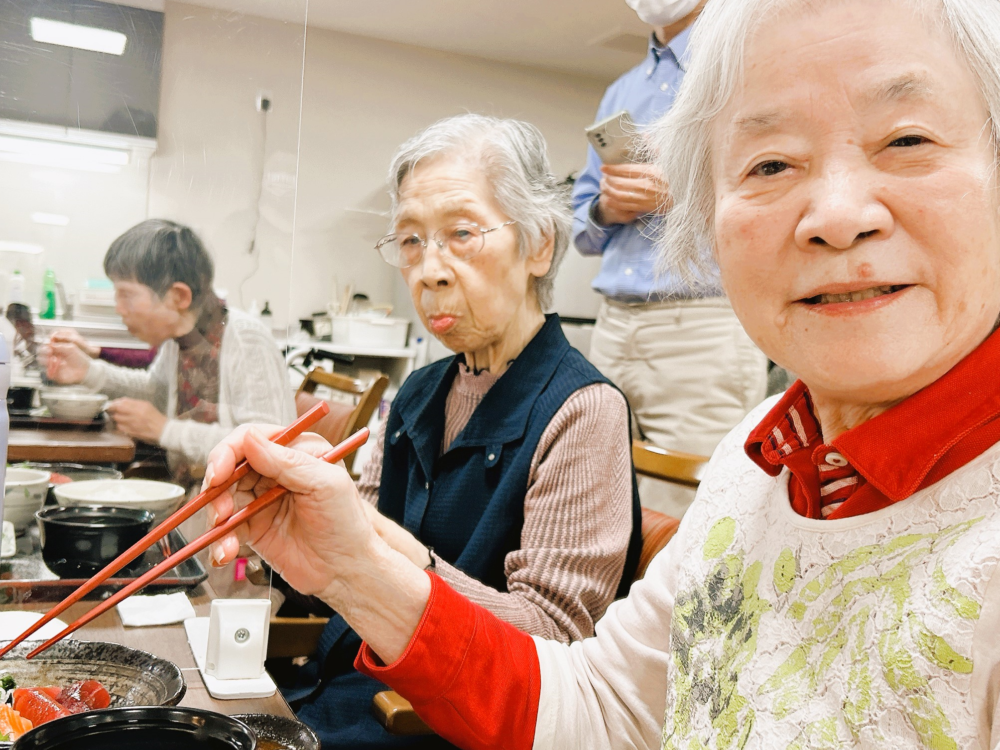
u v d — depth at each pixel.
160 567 0.72
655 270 0.84
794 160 0.54
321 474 0.77
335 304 4.80
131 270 1.15
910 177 0.51
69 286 1.14
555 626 1.16
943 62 0.51
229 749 0.54
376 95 4.79
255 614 0.88
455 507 1.36
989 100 0.52
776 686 0.60
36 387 1.13
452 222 1.34
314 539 0.81
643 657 0.85
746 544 0.70
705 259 0.76
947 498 0.54
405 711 1.04
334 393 4.30
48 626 0.92
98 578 0.70
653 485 2.29
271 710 0.82
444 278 1.34
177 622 0.99
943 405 0.54
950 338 0.53
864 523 0.58
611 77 5.15
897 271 0.52
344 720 1.25
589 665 0.89
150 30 1.12
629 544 1.32
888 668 0.52
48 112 1.11
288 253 1.21
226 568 1.05
